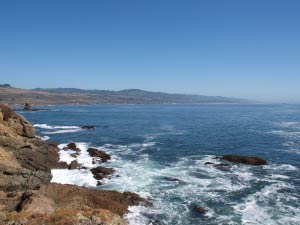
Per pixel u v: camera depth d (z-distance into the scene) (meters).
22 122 43.56
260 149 49.91
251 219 23.00
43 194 25.61
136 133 69.62
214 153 46.81
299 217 23.23
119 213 24.11
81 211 18.00
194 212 24.44
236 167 38.16
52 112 147.75
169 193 28.64
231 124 89.31
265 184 31.20
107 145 53.88
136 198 26.84
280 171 36.22
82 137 64.00
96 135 66.88
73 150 48.12
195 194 28.33
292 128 78.62
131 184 31.25
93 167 37.81
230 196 27.81
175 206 25.62
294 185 30.86
